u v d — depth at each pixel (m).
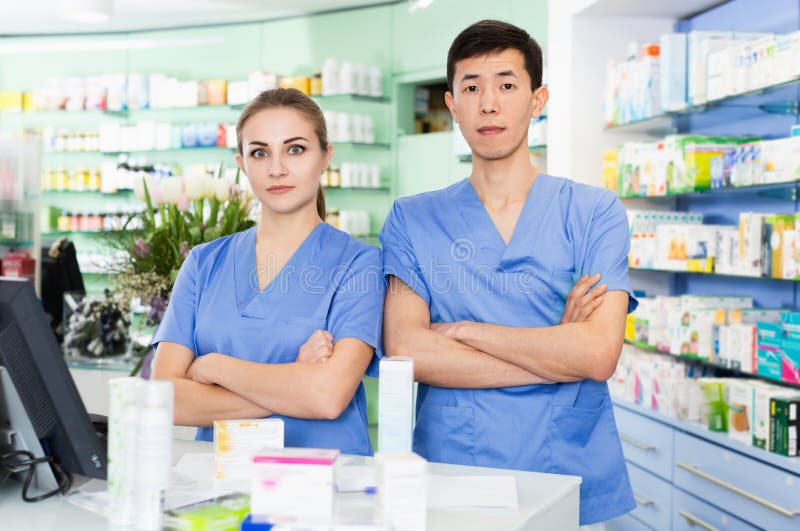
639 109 3.38
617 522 3.48
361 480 1.30
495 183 1.85
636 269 3.73
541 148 4.11
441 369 1.75
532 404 1.75
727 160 3.00
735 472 2.73
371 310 1.72
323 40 5.91
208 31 6.34
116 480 1.16
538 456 1.75
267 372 1.58
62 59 6.76
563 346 1.68
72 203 6.73
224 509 1.14
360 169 5.64
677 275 3.75
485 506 1.25
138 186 2.54
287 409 1.57
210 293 1.74
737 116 3.32
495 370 1.72
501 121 1.76
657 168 3.31
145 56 6.55
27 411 1.27
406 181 5.61
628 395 3.46
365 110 5.78
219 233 2.47
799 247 2.58
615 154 3.63
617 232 1.83
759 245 2.79
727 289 3.41
